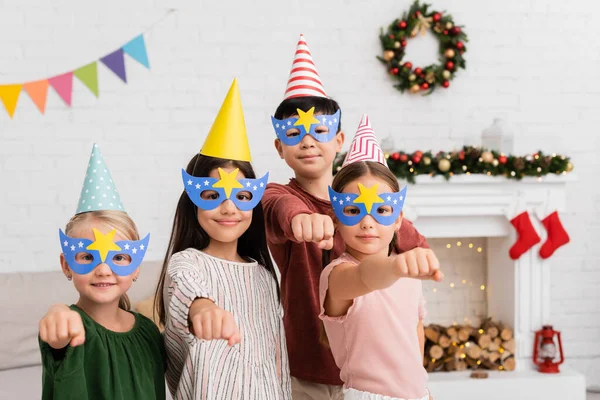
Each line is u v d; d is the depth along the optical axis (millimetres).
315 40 3092
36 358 2479
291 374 1574
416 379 1305
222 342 1199
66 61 2877
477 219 3037
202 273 1228
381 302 1299
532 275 3062
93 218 1190
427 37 3180
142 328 1246
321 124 1581
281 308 1357
